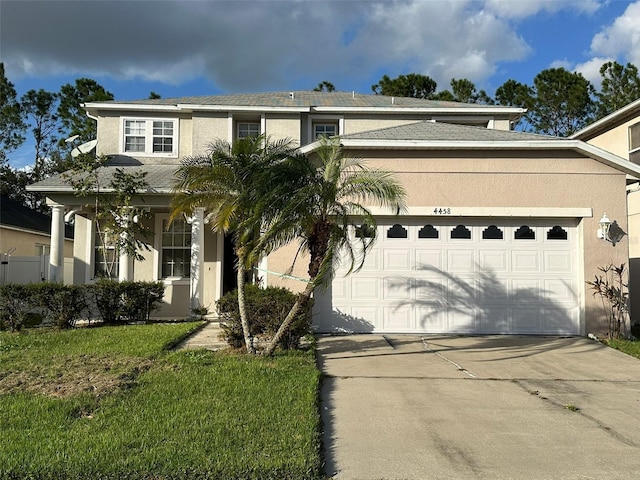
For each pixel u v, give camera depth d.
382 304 11.42
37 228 24.12
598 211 11.45
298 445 4.66
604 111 30.58
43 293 11.08
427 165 11.48
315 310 11.36
